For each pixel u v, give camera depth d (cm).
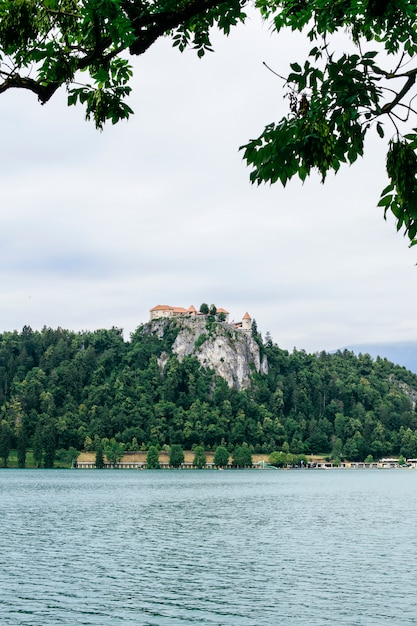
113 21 645
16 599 4312
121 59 775
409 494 16150
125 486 19025
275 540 7312
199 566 5594
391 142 591
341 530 8294
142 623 3797
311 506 12312
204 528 8512
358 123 593
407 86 583
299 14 688
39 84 684
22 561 5762
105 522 9225
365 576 5109
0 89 674
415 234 614
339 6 659
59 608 4106
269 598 4400
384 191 611
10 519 9562
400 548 6644
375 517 10081
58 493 15675
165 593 4547
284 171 580
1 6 659
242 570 5400
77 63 681
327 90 589
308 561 5838
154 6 711
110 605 4197
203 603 4272
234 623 3806
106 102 778
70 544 6894
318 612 4044
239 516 10300
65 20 679
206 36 850
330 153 568
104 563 5712
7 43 667
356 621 3828
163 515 10388
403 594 4488
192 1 679
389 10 625
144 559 5944
